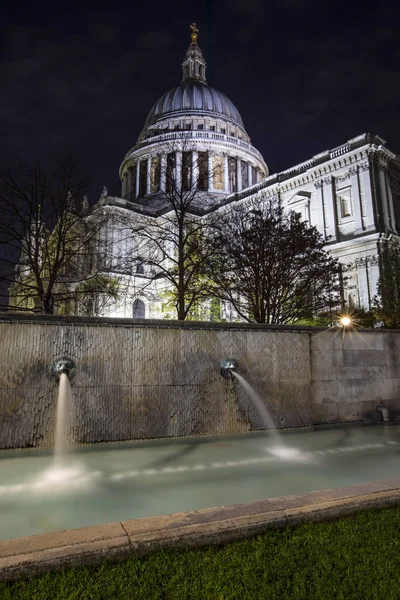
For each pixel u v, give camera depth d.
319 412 11.57
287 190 52.56
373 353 12.73
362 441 9.87
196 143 67.31
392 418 12.32
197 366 10.38
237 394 10.64
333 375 11.95
